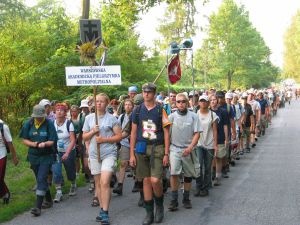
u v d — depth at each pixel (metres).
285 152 20.28
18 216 11.48
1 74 23.44
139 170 10.97
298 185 14.08
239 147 19.33
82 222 11.09
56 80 23.30
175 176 11.72
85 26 12.96
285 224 10.88
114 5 28.89
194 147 11.65
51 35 24.12
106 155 11.12
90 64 12.15
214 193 13.29
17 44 23.30
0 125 11.97
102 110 11.17
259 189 13.67
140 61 27.91
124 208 12.04
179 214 11.55
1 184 12.06
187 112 11.72
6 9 28.30
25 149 19.34
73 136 12.76
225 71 78.38
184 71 59.62
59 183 12.65
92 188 13.46
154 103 11.01
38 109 11.66
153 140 10.87
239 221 11.06
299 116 45.94
